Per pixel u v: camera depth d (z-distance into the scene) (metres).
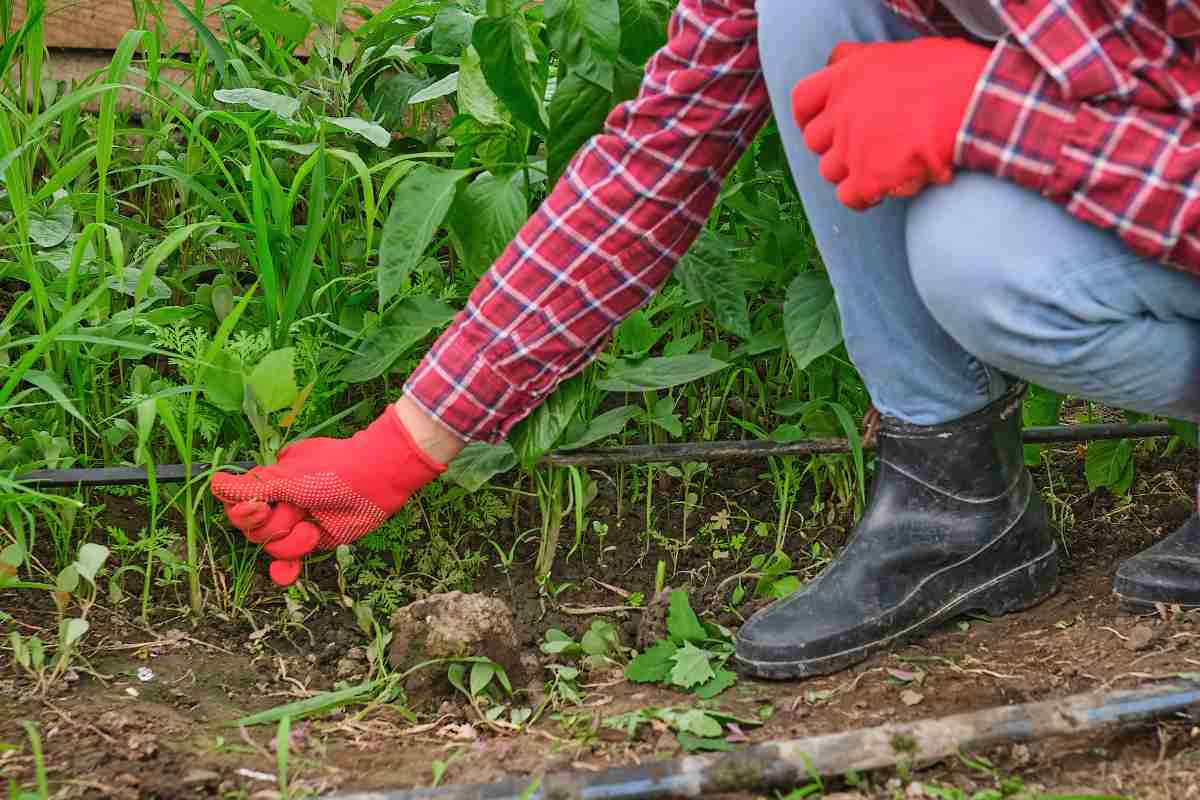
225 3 2.54
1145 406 1.49
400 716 1.63
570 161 1.73
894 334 1.59
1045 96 1.21
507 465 1.88
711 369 1.87
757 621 1.68
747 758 1.33
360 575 1.93
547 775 1.32
